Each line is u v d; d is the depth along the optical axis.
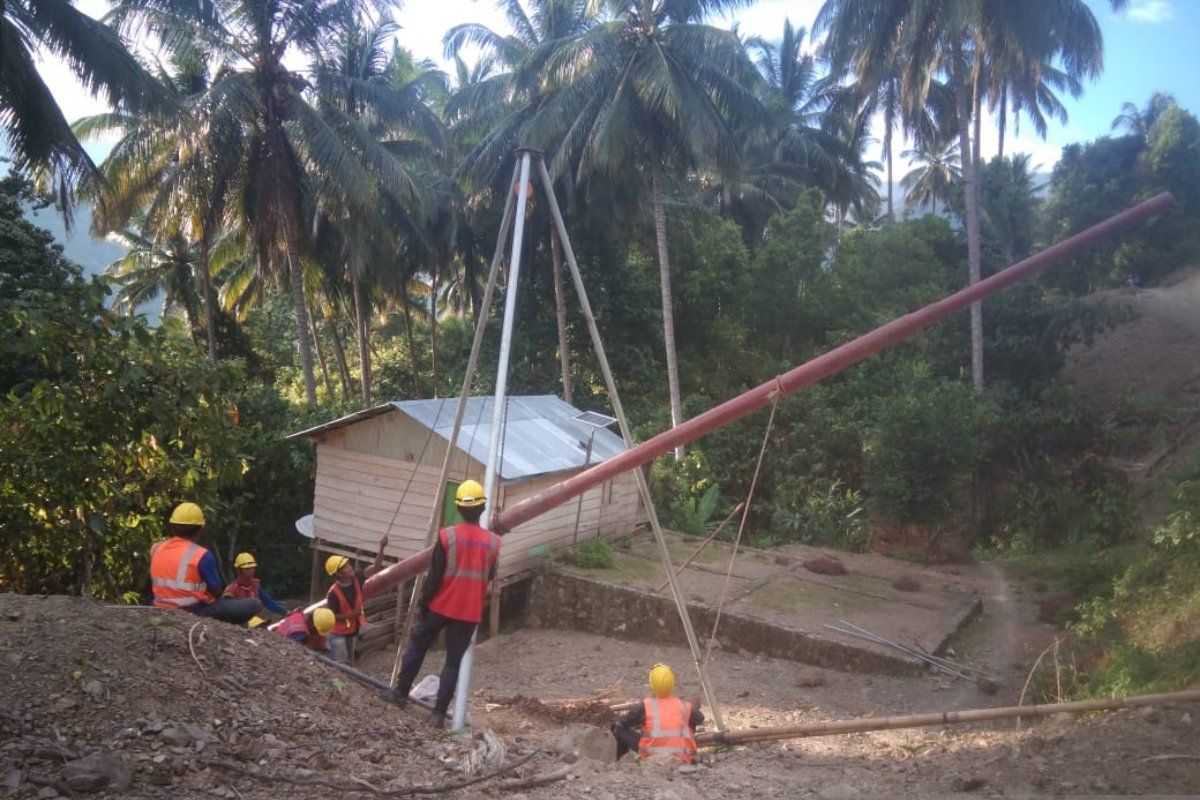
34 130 15.41
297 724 5.32
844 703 10.42
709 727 9.55
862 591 14.84
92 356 10.41
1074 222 25.67
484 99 25.92
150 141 21.41
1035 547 16.62
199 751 4.71
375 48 28.00
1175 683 7.30
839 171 36.88
